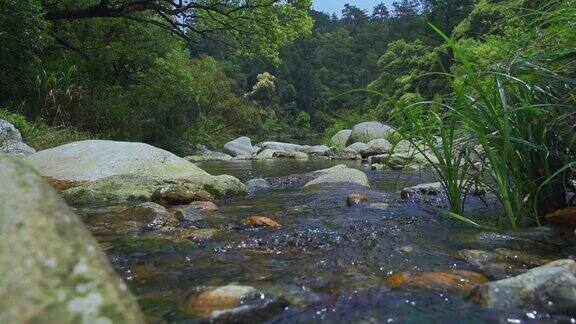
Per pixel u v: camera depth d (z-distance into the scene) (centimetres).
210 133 2197
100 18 1522
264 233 265
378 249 224
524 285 145
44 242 96
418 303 150
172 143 1473
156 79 1664
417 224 284
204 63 2825
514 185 273
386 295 158
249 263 205
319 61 7562
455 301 150
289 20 1662
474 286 161
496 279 176
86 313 86
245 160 1393
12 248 92
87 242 103
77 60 1418
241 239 251
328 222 297
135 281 180
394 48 4581
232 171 894
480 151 305
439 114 302
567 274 147
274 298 149
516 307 140
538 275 148
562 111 255
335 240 246
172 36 1681
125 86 1580
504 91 250
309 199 420
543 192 272
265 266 199
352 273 187
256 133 3741
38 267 90
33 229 97
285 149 1873
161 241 246
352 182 536
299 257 214
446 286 165
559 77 244
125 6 1355
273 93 5806
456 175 302
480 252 207
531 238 235
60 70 1234
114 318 88
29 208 102
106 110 1184
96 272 96
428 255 212
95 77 1472
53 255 94
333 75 7306
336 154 1505
